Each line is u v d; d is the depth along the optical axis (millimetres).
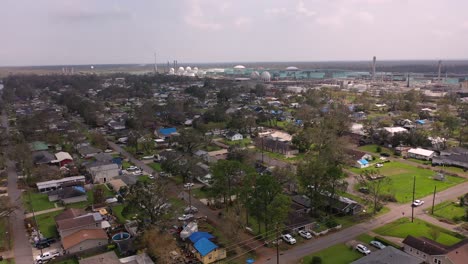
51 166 111250
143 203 66500
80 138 140375
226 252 62688
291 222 71250
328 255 61688
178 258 60875
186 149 127438
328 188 75375
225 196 80375
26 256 63094
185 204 84000
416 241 60625
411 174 106250
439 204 82875
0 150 125438
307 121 161625
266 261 60156
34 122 157625
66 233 67312
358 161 112812
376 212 79250
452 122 147750
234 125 158875
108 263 57156
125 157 126188
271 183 65000
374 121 171375
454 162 113438
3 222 75125
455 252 56375
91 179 103438
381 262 52094
